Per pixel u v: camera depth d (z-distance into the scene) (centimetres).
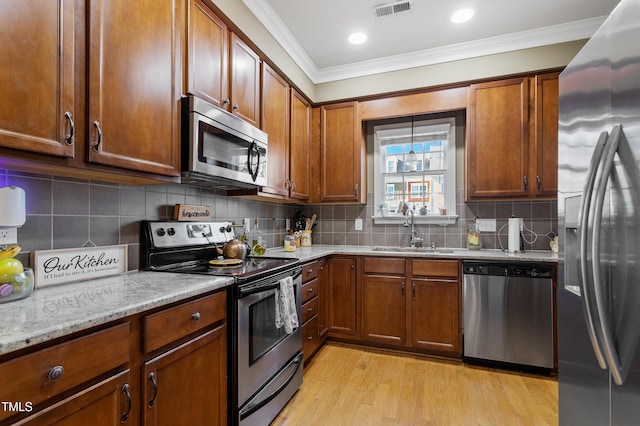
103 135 115
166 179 147
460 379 222
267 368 170
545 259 226
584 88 126
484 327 240
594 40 119
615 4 220
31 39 92
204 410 131
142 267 167
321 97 324
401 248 313
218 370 140
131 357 100
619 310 102
